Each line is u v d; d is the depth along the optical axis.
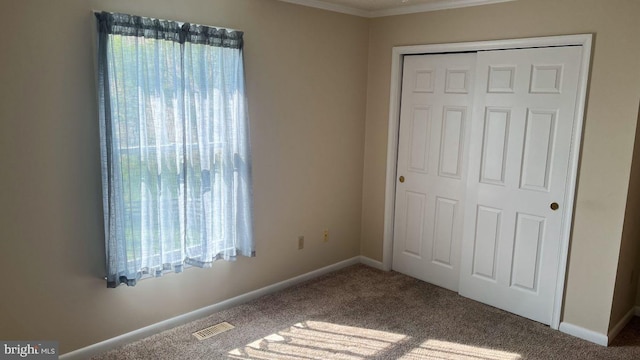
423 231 4.14
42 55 2.47
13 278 2.54
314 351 3.01
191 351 2.97
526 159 3.38
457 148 3.82
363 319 3.46
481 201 3.67
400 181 4.25
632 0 2.80
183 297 3.29
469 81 3.68
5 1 2.33
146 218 2.89
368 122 4.38
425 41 3.86
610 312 3.10
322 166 4.10
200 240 3.16
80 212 2.72
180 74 2.92
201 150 3.10
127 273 2.84
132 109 2.73
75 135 2.64
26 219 2.54
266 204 3.73
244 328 3.28
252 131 3.52
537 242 3.39
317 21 3.80
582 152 3.10
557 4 3.11
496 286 3.66
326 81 3.97
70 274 2.73
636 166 3.01
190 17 3.02
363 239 4.61
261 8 3.40
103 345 2.92
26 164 2.50
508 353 3.03
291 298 3.79
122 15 2.63
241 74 3.24
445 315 3.54
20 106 2.44
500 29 3.41
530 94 3.31
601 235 3.08
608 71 2.94
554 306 3.33
